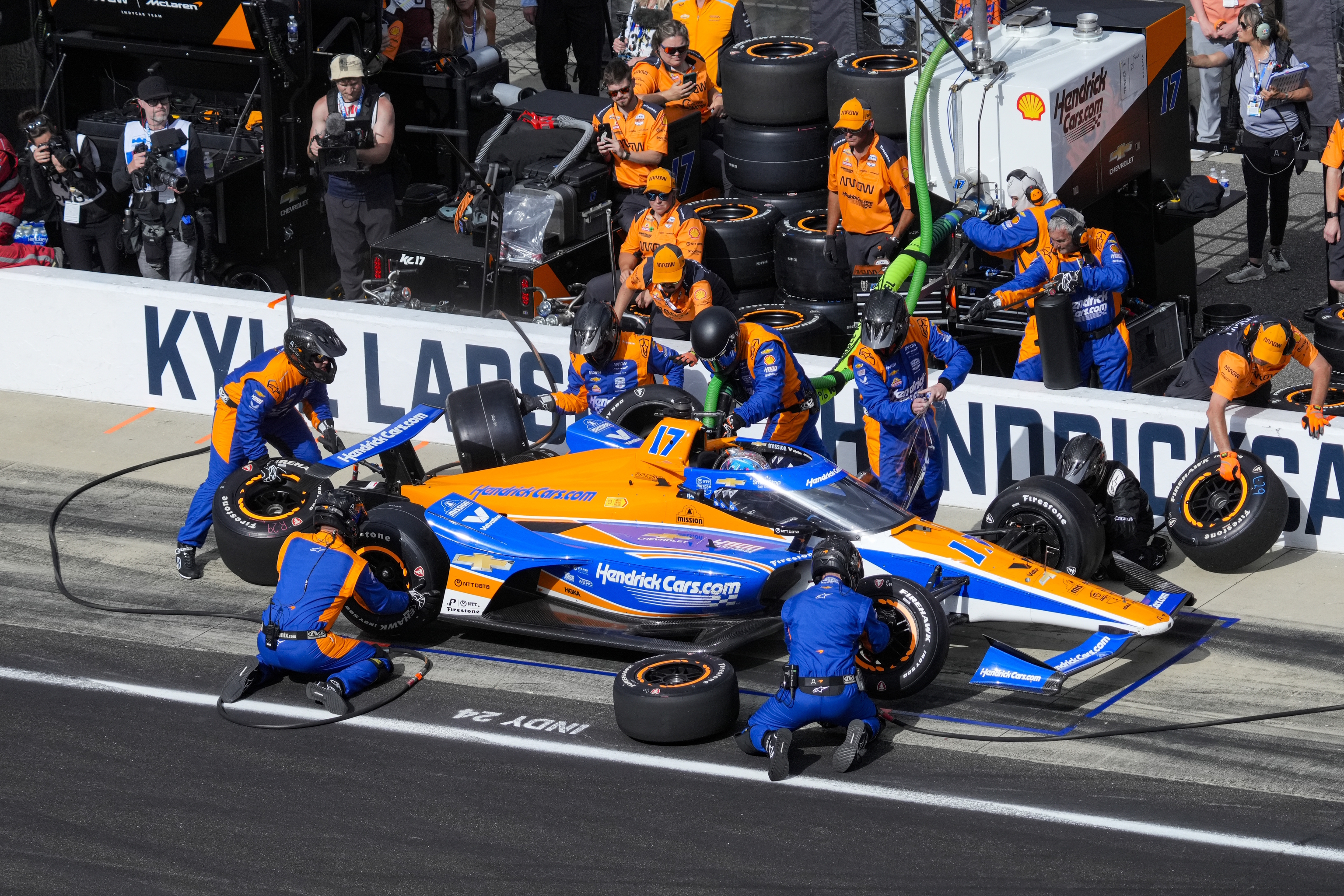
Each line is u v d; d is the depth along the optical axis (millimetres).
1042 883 25953
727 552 33188
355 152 50906
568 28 66188
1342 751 29766
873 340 35469
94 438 47125
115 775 30234
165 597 37844
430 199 53594
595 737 31234
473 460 38281
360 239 53156
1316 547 38094
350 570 33000
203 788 29734
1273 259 54625
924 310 43781
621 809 28578
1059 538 34781
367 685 33125
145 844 27922
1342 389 40812
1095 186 46219
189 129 50500
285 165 53594
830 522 33531
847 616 29312
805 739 31094
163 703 32969
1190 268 51094
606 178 52406
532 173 51375
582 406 38906
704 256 49875
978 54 44531
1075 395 39688
